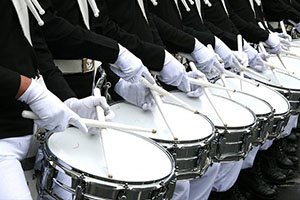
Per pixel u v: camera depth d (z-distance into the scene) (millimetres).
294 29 4309
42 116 1186
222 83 2396
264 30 3166
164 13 2293
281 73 2928
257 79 2703
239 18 3143
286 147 3365
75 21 1662
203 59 2250
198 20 2594
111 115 1367
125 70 1636
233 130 1749
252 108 2123
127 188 1121
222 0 3000
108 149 1244
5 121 1210
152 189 1162
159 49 1843
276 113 2215
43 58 1429
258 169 2738
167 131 1587
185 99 2020
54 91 1414
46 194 1179
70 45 1549
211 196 2268
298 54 3529
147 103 1730
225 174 2068
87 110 1369
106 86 1701
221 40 2758
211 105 1910
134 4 1928
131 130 1343
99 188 1108
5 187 1100
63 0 1617
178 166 1492
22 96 1160
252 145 1968
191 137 1539
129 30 1911
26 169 1359
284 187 2943
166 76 1869
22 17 1263
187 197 1786
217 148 1745
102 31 1767
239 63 2545
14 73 1149
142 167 1258
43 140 1271
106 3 1879
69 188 1130
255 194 2746
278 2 3900
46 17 1511
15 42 1242
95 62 1760
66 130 1384
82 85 1706
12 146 1219
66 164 1139
